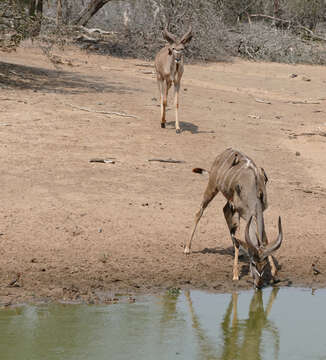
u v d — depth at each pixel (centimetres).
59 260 1081
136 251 1141
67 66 3133
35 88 2445
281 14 5006
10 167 1523
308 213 1402
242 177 1006
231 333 865
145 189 1464
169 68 1938
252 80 3362
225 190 1042
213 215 1348
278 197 1490
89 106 2222
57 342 800
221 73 3509
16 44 2634
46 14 4191
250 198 991
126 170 1590
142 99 2466
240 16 5075
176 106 1980
